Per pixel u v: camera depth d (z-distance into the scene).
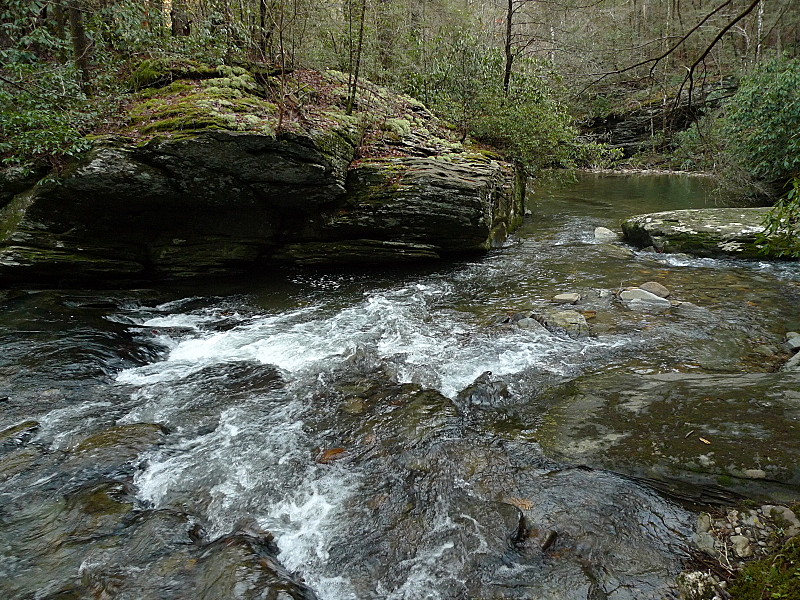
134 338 6.43
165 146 6.95
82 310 7.03
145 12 10.12
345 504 3.41
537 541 2.90
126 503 3.43
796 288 7.43
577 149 13.18
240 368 5.55
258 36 11.42
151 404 4.79
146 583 2.74
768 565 2.47
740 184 11.84
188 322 6.98
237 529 3.22
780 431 3.30
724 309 6.70
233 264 9.04
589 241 11.20
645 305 6.90
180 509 3.41
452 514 3.20
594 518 3.02
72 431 4.31
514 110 12.52
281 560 2.97
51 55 9.55
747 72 10.47
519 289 7.96
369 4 10.98
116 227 8.00
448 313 7.07
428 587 2.71
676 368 5.07
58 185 6.98
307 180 8.03
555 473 3.46
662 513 3.00
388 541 3.05
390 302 7.61
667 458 3.33
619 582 2.58
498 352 5.69
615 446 3.58
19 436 4.18
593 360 5.36
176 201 7.79
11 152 7.28
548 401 4.47
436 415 4.38
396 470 3.71
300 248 9.22
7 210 7.41
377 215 8.88
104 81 9.23
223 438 4.24
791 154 10.61
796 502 2.82
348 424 4.37
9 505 3.41
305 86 10.06
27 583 2.78
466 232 9.35
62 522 3.24
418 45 14.20
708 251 9.46
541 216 14.57
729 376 4.32
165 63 9.45
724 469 3.13
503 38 16.53
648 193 18.44
